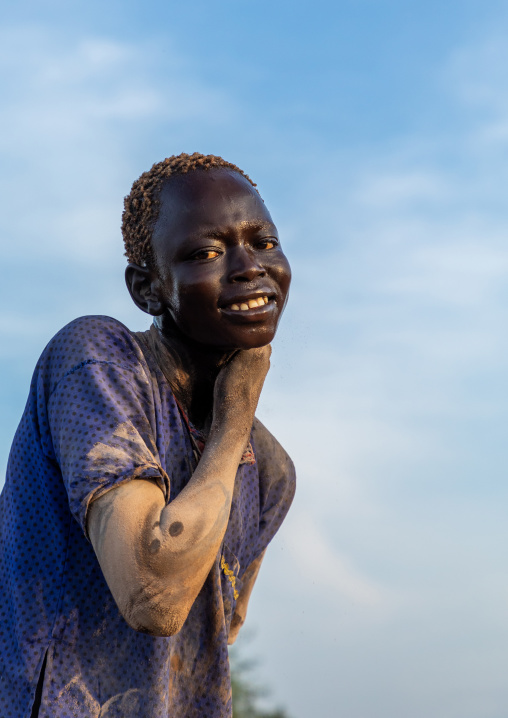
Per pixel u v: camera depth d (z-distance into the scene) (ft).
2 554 9.63
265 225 9.65
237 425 9.52
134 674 9.02
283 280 9.74
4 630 9.29
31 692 8.89
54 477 9.30
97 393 9.00
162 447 9.47
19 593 9.22
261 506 11.12
